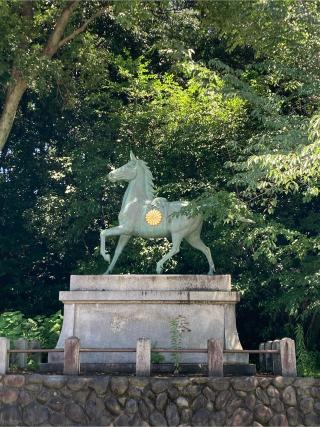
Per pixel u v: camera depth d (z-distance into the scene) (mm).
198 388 8648
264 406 8602
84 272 14672
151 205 10852
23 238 17469
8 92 13398
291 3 12086
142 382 8648
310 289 12047
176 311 10320
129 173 11055
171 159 14727
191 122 14227
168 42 14352
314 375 11281
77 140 16828
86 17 15062
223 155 14102
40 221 15914
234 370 9812
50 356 10203
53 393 8656
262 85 13719
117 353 10148
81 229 15422
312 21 11914
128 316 10344
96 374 9469
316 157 9125
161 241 14141
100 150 15359
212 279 10367
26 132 18156
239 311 15117
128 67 15469
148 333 10242
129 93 15711
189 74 14531
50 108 17281
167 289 10328
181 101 14492
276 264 13086
